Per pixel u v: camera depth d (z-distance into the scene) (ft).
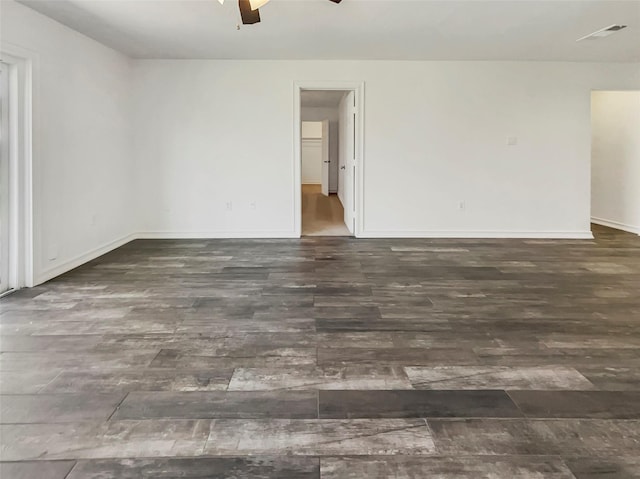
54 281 12.58
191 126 19.10
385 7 12.14
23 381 6.89
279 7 12.09
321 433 5.62
